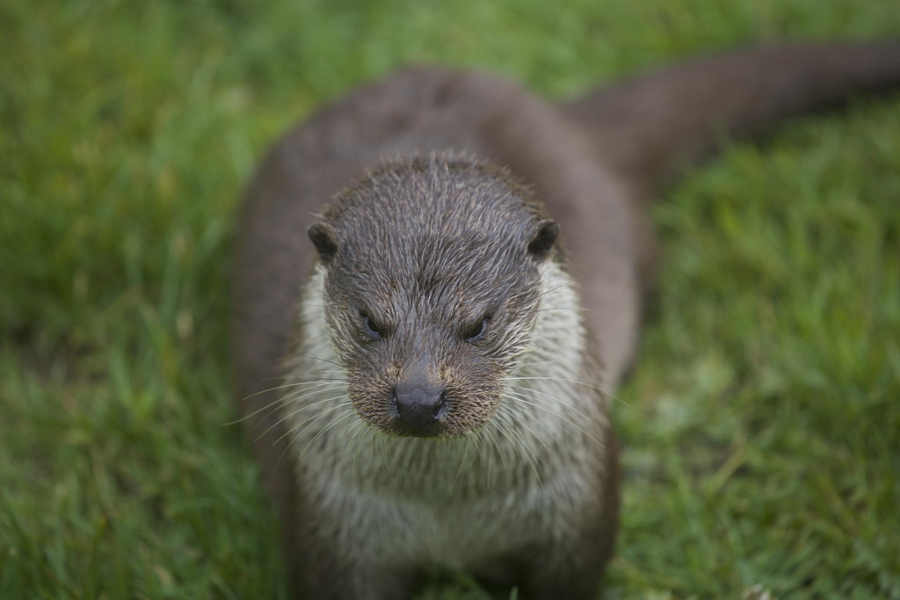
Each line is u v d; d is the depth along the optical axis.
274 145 11.72
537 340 8.15
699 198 13.16
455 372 7.46
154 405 10.98
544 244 8.09
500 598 9.80
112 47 14.02
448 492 8.65
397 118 11.16
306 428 8.54
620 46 14.56
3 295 11.89
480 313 7.61
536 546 9.05
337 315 7.86
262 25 14.91
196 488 10.18
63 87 13.59
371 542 8.87
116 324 11.91
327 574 8.88
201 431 10.83
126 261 12.07
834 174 13.09
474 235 7.76
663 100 13.14
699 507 10.03
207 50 14.66
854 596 9.24
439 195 7.93
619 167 12.53
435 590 9.63
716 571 9.57
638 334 11.60
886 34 14.58
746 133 13.64
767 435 10.79
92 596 9.02
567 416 8.50
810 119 13.90
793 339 11.32
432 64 12.33
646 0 14.87
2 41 13.92
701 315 12.01
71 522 9.84
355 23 15.06
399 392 7.32
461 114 11.20
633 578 9.59
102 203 12.27
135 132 13.50
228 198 12.54
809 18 14.70
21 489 10.05
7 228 11.91
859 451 10.12
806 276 12.02
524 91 12.01
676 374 11.58
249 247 10.66
